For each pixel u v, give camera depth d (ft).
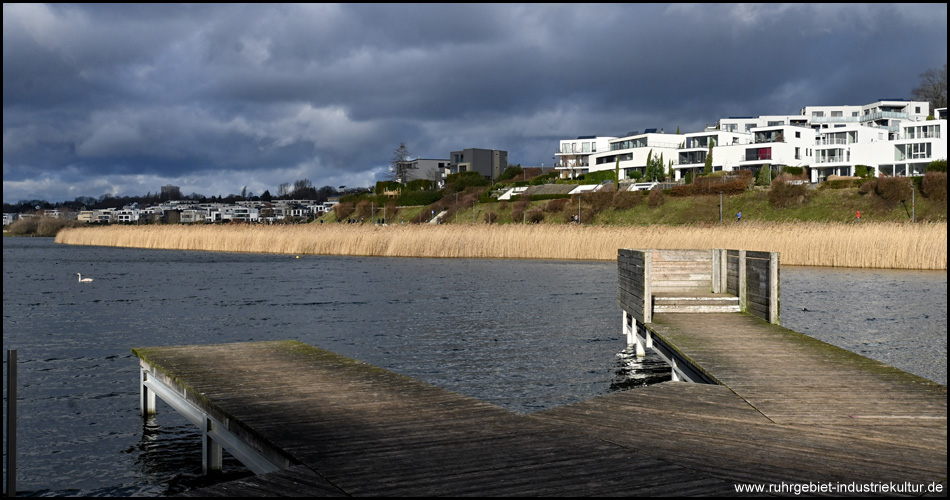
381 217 360.07
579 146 426.92
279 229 206.59
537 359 51.52
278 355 38.40
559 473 19.22
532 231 166.50
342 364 35.91
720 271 57.41
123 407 39.63
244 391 29.86
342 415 25.79
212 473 29.55
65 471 29.96
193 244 224.74
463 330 64.64
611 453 21.04
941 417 25.35
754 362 34.71
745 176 270.67
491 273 126.41
